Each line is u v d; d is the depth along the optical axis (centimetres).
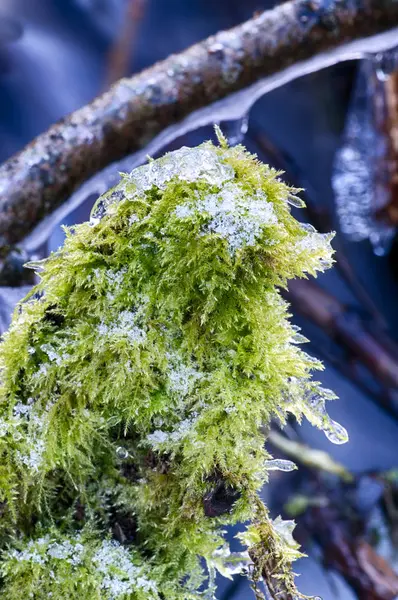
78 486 63
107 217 61
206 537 62
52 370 61
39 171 74
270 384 61
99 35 204
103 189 77
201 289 61
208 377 61
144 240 61
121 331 61
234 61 76
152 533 63
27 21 200
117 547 63
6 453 62
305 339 62
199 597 62
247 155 61
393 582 93
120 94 76
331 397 62
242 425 61
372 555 96
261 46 77
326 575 98
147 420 61
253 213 60
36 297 63
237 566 63
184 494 62
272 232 60
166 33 204
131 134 76
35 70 203
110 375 61
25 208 74
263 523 61
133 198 61
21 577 62
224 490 61
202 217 60
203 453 61
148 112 76
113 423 62
